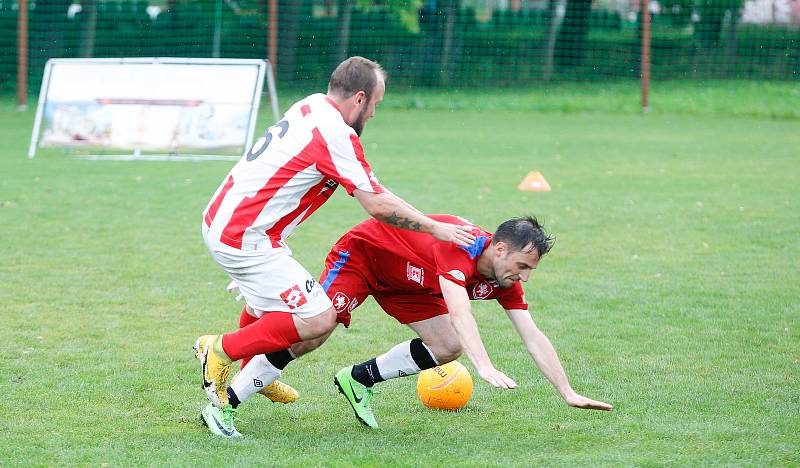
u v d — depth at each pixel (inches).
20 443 319.3
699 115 1731.1
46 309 505.4
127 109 1152.8
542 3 2343.8
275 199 319.6
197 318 494.6
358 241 345.7
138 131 1146.0
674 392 382.6
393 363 349.1
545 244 310.7
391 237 340.8
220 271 596.4
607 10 2133.4
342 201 858.8
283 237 331.3
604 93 1987.0
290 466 300.5
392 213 315.9
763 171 1039.0
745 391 382.3
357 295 349.7
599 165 1097.4
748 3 2071.9
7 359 421.1
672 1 2087.8
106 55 2038.6
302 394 388.8
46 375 399.5
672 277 584.1
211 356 328.8
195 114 1138.7
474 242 317.4
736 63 2094.0
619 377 403.9
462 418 358.6
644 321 491.8
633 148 1263.5
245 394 336.5
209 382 330.6
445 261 317.1
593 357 433.1
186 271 593.9
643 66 1771.7
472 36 2090.3
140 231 711.7
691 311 510.0
